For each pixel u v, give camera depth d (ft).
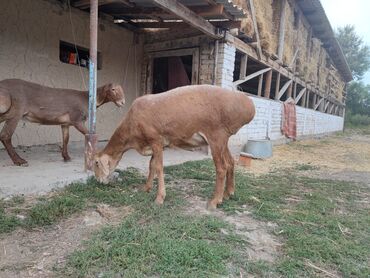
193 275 8.30
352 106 141.69
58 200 12.78
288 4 42.09
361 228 12.69
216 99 12.75
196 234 10.61
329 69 76.18
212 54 27.94
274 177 21.13
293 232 11.53
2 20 21.57
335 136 75.15
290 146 42.29
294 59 48.01
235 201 14.70
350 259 10.08
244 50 31.68
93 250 9.32
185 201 14.19
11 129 17.06
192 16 22.40
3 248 9.66
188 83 33.88
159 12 24.81
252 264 9.26
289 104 46.93
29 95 17.31
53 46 24.94
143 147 14.11
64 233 10.80
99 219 11.94
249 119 13.37
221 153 13.20
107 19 28.63
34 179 14.78
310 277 8.93
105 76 29.30
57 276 8.34
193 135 13.07
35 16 23.44
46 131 24.93
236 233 11.25
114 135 14.49
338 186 19.66
